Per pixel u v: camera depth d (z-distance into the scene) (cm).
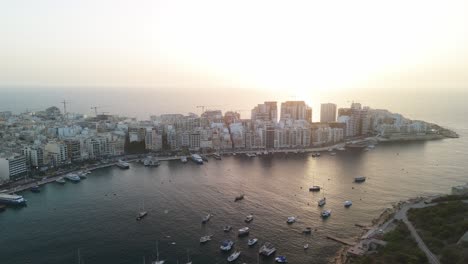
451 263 19875
